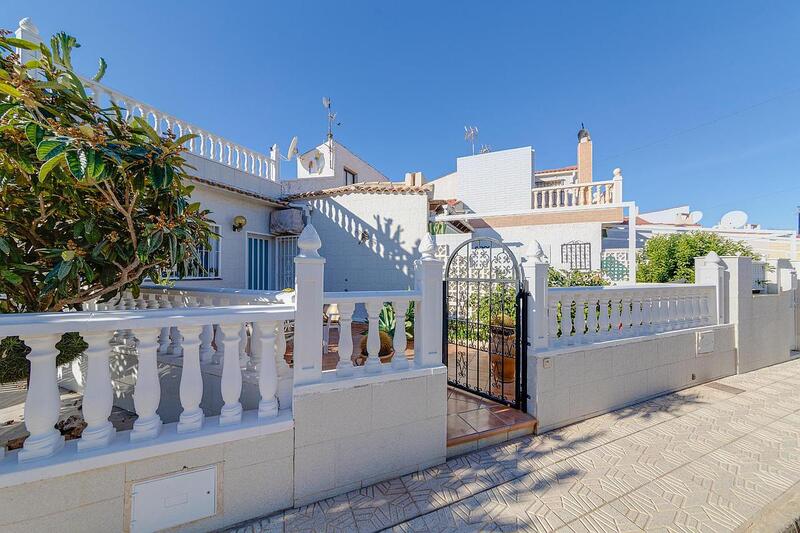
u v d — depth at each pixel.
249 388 3.03
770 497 2.77
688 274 8.84
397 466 2.99
